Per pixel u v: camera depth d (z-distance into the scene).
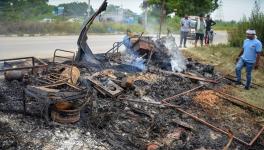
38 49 14.10
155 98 8.58
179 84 10.01
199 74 11.67
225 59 15.36
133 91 8.67
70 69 8.42
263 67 13.41
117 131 6.45
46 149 5.44
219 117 7.94
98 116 6.83
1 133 5.67
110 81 8.48
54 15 28.48
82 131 6.18
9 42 15.77
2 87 7.84
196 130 6.98
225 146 6.39
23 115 6.48
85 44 10.80
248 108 8.84
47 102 5.89
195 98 8.93
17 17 23.47
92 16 10.30
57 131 6.02
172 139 6.39
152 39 12.68
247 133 7.27
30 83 7.88
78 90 6.67
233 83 11.22
